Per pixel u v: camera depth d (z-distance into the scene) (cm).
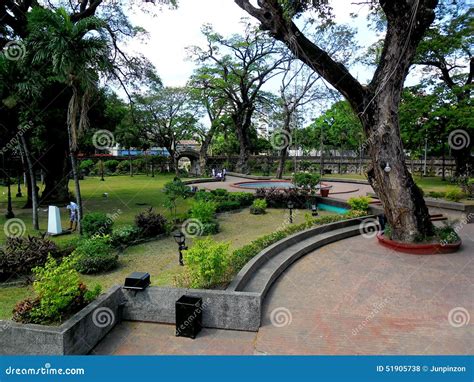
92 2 1565
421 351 428
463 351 426
